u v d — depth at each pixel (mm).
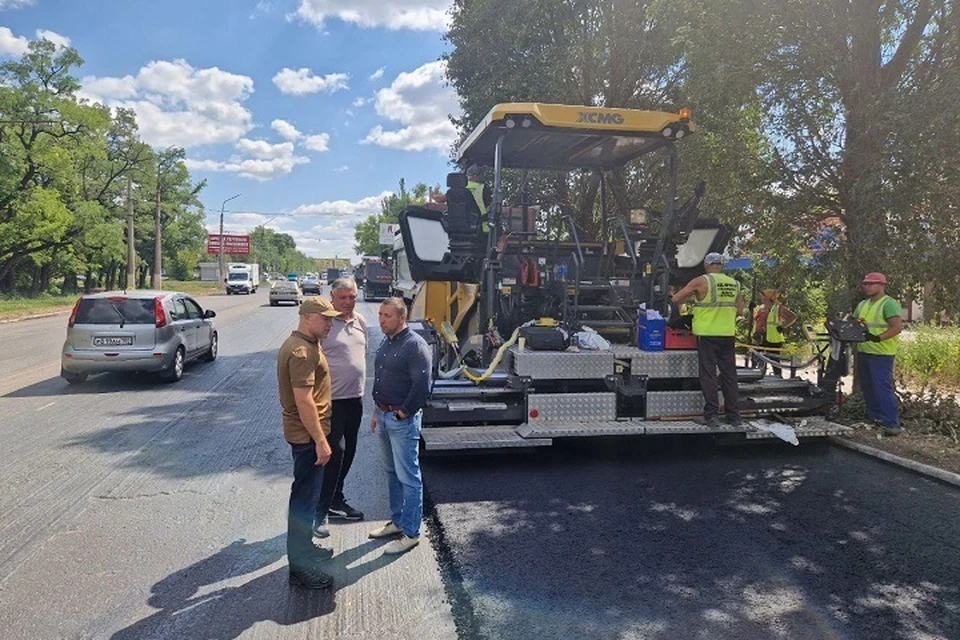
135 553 4609
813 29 7590
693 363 6941
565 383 6879
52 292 45562
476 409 6488
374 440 7789
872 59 7766
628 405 6805
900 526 5102
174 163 61000
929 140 6617
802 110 7930
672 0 8188
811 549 4680
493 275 7289
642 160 10047
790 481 6203
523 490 5914
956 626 3686
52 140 36281
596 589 4086
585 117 7016
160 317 11070
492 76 13695
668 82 12812
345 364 4895
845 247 8062
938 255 7484
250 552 4637
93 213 38562
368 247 95438
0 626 3676
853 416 8125
